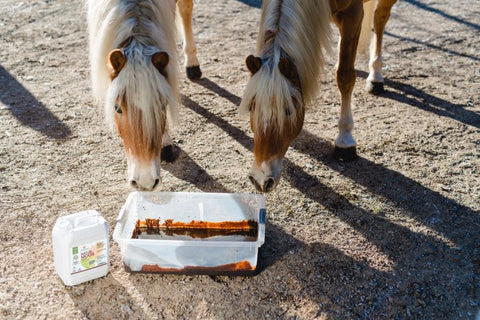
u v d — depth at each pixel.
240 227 3.11
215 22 6.76
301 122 2.98
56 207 3.36
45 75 5.23
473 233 3.18
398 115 4.58
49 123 4.37
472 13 7.31
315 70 3.03
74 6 7.23
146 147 2.66
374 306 2.63
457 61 5.73
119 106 2.64
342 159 3.91
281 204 3.44
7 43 5.94
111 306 2.60
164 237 3.02
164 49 2.94
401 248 3.05
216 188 3.58
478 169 3.82
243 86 5.04
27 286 2.71
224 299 2.66
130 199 2.98
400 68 5.53
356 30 3.51
